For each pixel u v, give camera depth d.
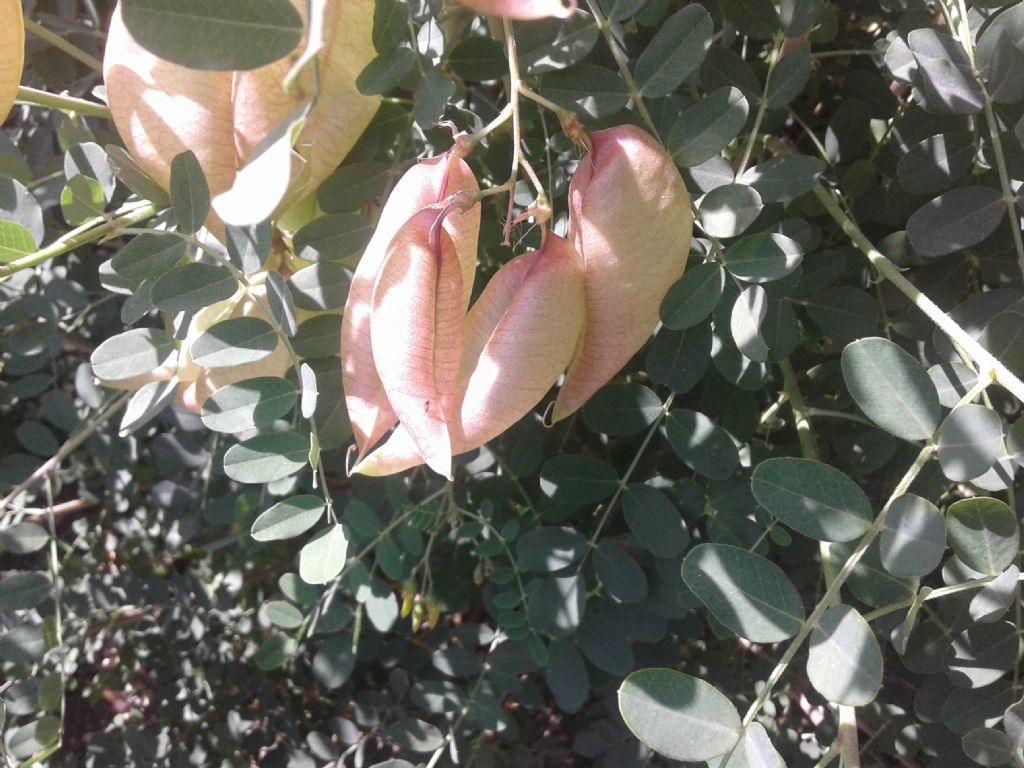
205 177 0.20
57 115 0.32
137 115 0.20
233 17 0.15
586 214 0.19
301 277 0.24
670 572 0.28
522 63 0.23
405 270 0.18
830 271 0.27
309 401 0.22
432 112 0.22
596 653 0.29
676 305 0.22
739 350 0.24
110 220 0.23
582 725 0.40
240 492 0.38
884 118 0.29
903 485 0.18
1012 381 0.18
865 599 0.21
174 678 0.44
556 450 0.33
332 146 0.21
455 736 0.34
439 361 0.18
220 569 0.45
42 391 0.39
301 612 0.33
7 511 0.36
